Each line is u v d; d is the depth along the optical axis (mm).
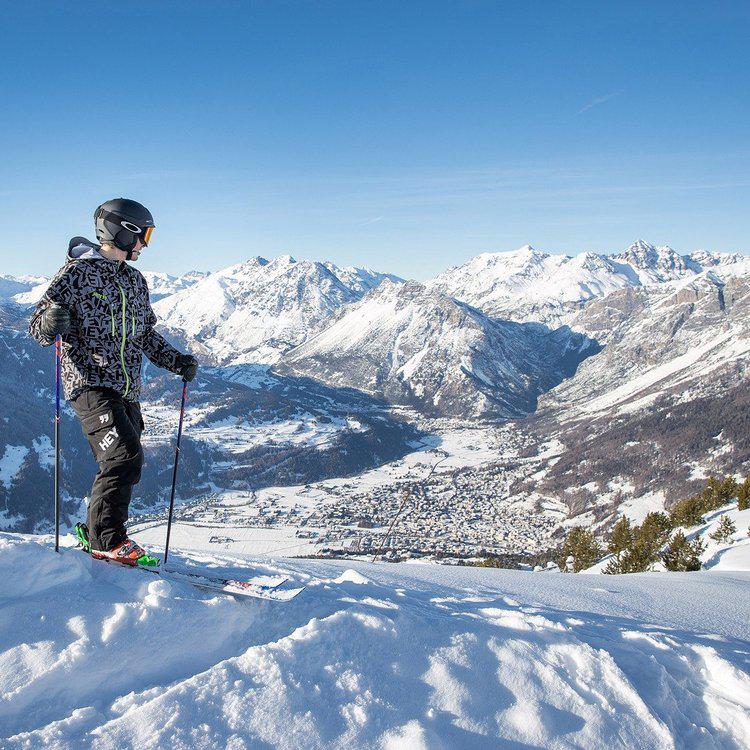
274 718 2822
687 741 3562
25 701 2666
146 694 2807
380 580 5871
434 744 2916
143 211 3822
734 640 5391
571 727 3336
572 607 6340
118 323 3746
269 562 5699
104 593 3275
